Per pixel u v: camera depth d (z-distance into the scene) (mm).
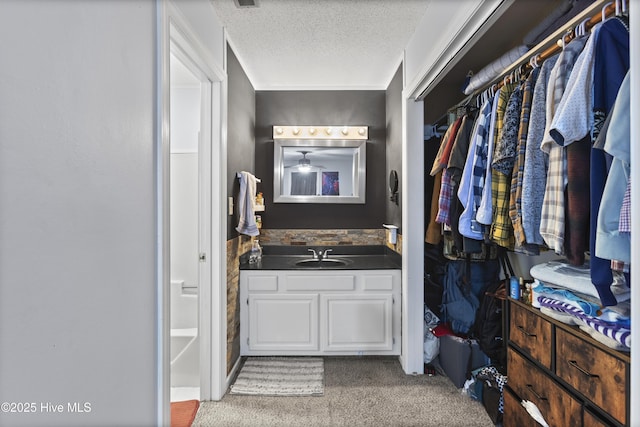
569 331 1274
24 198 561
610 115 848
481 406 1974
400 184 2539
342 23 2066
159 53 1044
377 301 2551
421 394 2107
